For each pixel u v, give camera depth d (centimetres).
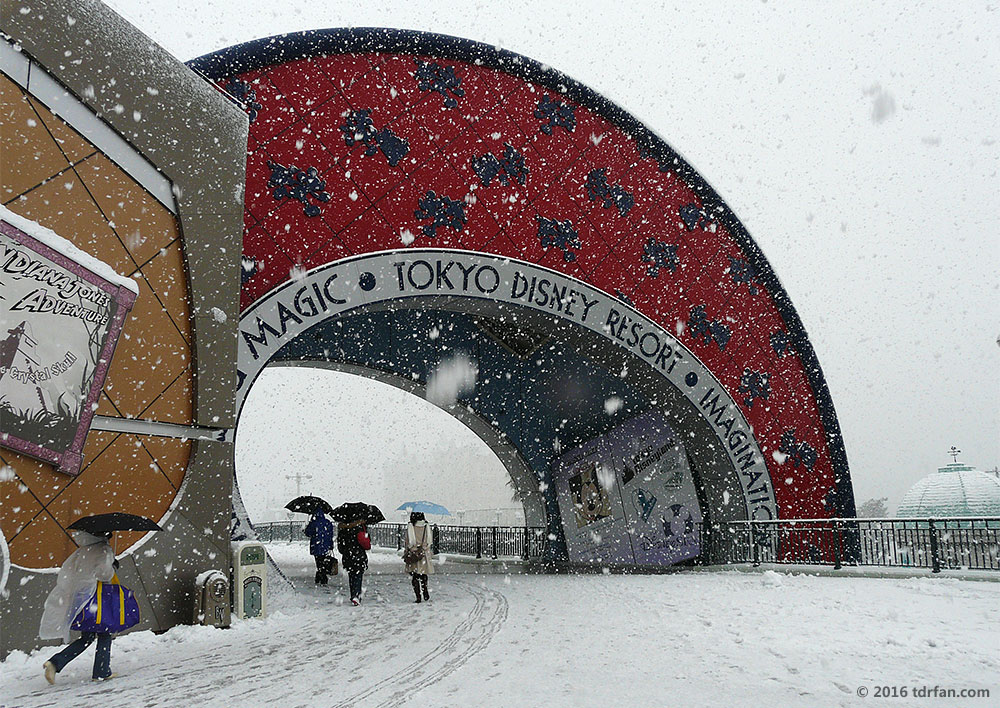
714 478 2080
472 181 1830
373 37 1761
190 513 1016
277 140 1616
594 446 2392
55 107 907
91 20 958
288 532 4791
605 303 1933
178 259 1057
